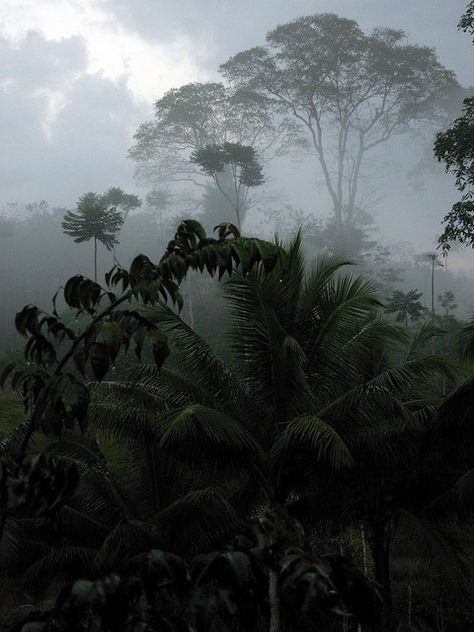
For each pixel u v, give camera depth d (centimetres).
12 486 291
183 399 1228
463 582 1360
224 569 205
